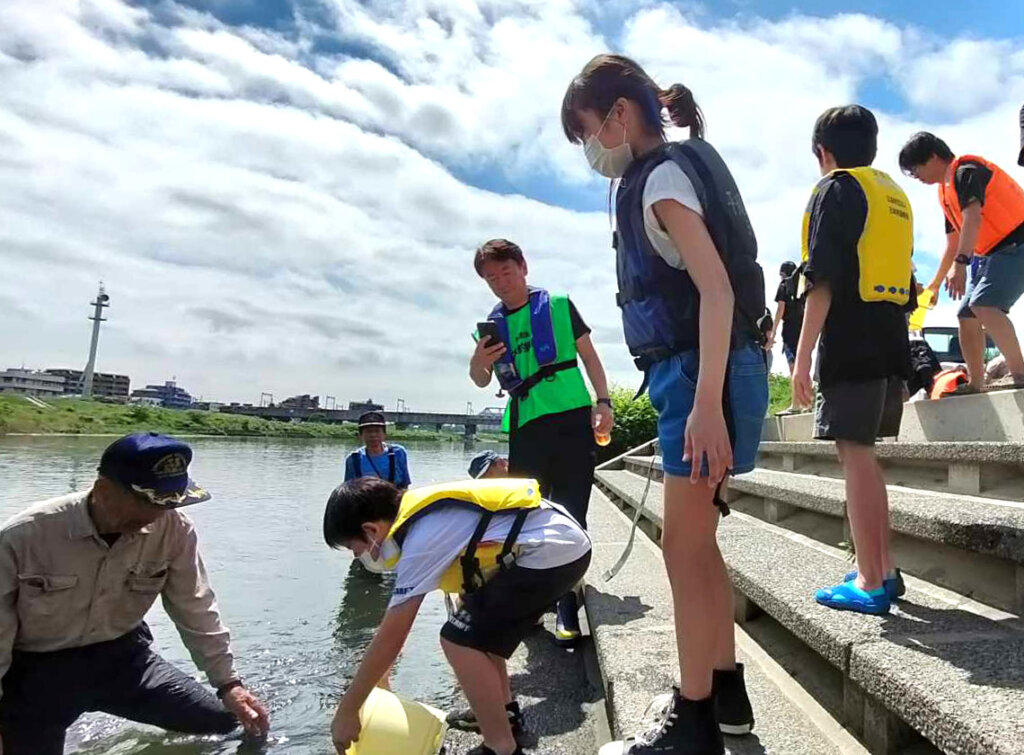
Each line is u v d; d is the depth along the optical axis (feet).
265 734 9.09
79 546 8.30
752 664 8.30
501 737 7.29
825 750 5.97
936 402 12.69
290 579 17.25
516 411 11.66
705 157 5.48
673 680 7.84
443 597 16.39
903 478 11.92
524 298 11.80
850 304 7.45
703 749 5.33
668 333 5.43
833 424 7.52
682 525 5.50
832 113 8.29
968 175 11.31
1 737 8.31
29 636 8.37
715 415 4.93
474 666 7.28
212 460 58.54
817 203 7.72
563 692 9.43
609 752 6.13
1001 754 4.06
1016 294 11.36
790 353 18.74
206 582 9.52
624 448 39.68
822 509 10.62
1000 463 9.45
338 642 12.57
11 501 27.27
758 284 5.50
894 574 7.54
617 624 9.99
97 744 8.91
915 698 5.03
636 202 5.47
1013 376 11.45
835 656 6.36
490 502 7.40
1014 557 6.46
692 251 5.12
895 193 7.77
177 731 9.00
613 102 5.76
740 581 9.16
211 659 9.31
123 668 8.94
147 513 8.21
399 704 7.34
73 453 57.16
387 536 7.66
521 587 7.27
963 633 6.41
